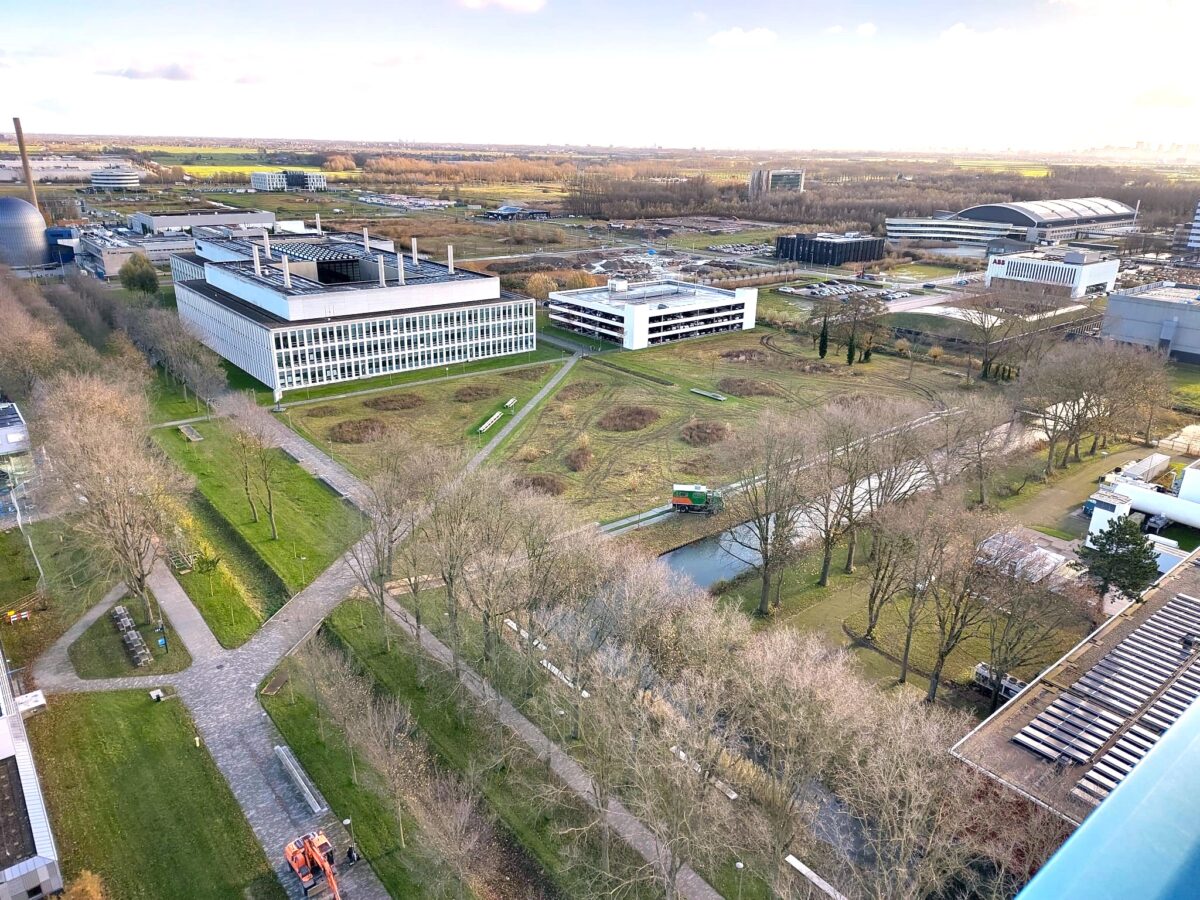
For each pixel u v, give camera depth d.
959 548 83.44
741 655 70.38
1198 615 84.44
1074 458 147.62
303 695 83.12
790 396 179.38
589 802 68.75
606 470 139.62
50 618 94.56
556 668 80.69
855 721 60.66
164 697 82.12
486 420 161.12
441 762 74.50
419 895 61.72
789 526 99.25
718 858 64.31
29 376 148.50
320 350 176.38
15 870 58.19
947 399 168.12
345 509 122.25
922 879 55.50
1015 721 69.50
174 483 108.19
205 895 61.41
